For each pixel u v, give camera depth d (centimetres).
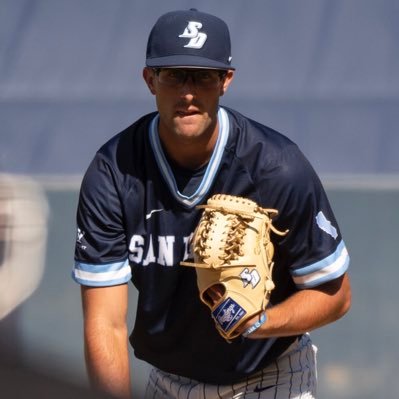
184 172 952
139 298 1006
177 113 916
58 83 2697
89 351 948
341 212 2080
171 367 1043
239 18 2741
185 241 965
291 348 1038
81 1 2798
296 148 971
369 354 1916
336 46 2673
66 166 2531
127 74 2705
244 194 957
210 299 945
